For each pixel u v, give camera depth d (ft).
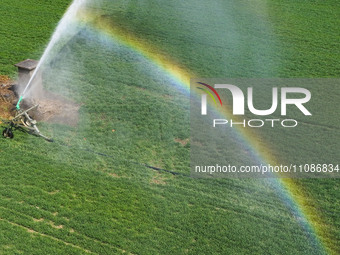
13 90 56.29
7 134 48.37
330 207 42.42
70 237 38.27
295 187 44.65
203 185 44.47
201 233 39.24
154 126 52.34
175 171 46.01
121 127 51.90
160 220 40.27
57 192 42.60
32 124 49.67
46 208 40.81
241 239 38.83
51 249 37.14
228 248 38.01
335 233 39.68
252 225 40.19
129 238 38.45
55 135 49.75
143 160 47.29
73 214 40.37
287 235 39.37
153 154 48.21
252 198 43.21
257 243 38.52
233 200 42.88
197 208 41.68
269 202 42.80
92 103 55.67
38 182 43.47
